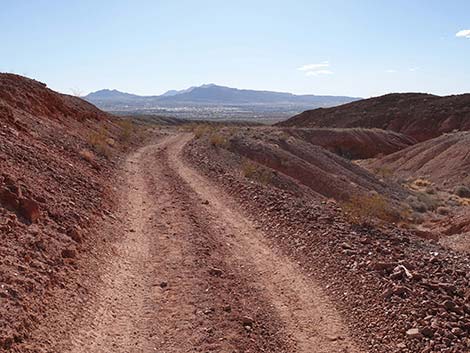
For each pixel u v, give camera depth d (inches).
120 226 469.1
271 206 560.4
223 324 282.0
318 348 270.8
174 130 2603.3
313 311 314.7
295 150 1445.6
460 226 882.1
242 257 414.0
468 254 469.4
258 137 1470.2
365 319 297.4
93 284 319.3
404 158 2315.5
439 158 2058.3
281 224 496.4
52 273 300.7
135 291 324.5
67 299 285.1
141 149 1237.7
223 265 388.8
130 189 654.5
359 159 2711.6
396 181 1833.2
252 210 562.6
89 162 699.4
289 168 1209.4
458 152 1987.0
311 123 4419.3
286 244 443.8
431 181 1915.6
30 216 355.9
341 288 341.4
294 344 274.8
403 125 3828.7
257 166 999.0
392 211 926.4
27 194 387.2
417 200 1387.8
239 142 1296.8
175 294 322.3
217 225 505.7
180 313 294.4
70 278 311.6
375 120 4023.1
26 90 1131.9
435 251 448.1
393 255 393.4
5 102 847.1
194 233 461.4
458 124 3575.3
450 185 1797.5
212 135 1397.6
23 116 812.6
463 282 346.3
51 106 1151.0
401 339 269.1
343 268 369.4
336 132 2842.0
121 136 1416.1
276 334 284.0
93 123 1413.6
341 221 498.3
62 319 263.1
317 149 1590.8
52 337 243.4
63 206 423.5
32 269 291.9
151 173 808.9
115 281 335.0
